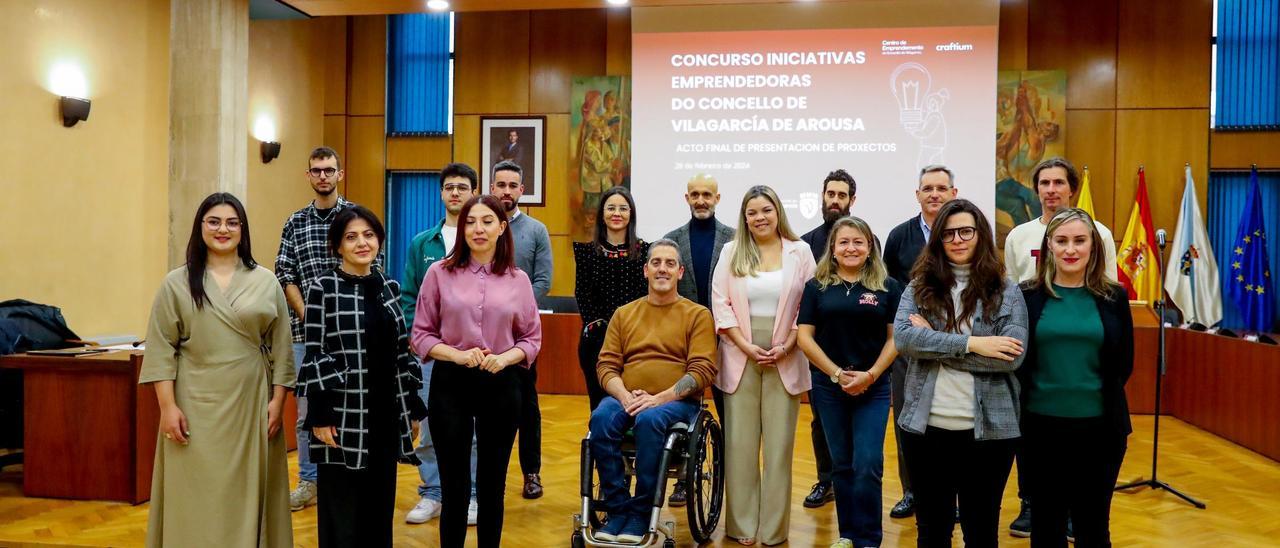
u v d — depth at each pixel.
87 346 4.77
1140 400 6.34
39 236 5.36
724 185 7.93
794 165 7.85
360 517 2.71
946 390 2.59
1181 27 7.82
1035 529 2.63
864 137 7.76
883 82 7.72
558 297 8.15
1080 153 7.94
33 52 5.30
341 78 8.93
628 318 3.35
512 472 4.48
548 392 7.04
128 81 6.15
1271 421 4.84
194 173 6.13
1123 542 3.38
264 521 2.73
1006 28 7.88
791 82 7.84
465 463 2.82
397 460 2.79
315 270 3.73
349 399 2.61
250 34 7.75
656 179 8.02
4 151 5.10
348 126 8.95
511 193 3.84
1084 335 2.54
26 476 4.00
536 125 8.63
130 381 3.89
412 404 2.82
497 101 8.71
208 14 6.12
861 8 7.74
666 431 3.10
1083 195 7.81
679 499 3.86
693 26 7.97
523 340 2.98
